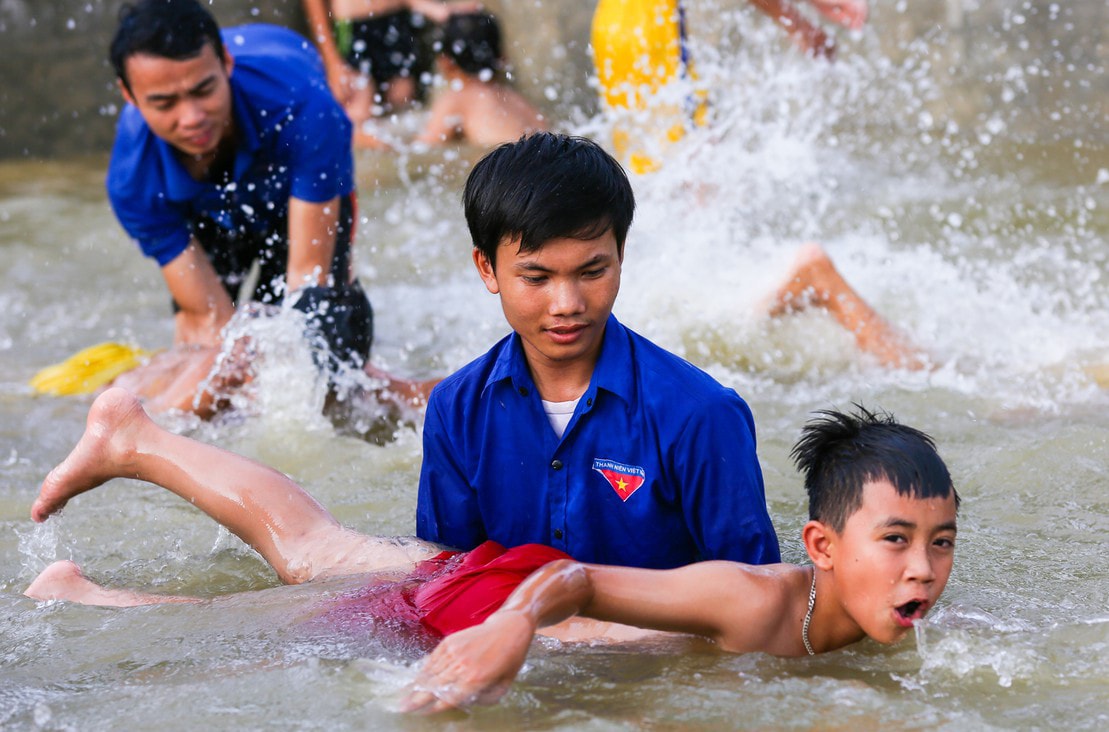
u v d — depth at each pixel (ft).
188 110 19.48
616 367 12.69
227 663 11.39
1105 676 10.88
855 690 10.53
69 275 31.50
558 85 47.09
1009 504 15.61
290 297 20.66
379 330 25.57
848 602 11.46
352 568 13.51
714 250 24.80
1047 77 41.45
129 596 13.23
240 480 14.07
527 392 12.89
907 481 11.19
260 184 21.29
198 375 20.57
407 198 37.37
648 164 26.84
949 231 29.78
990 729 9.87
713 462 12.49
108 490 17.25
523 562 12.23
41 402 21.67
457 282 29.19
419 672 10.28
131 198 21.74
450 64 43.39
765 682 10.80
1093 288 25.09
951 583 13.24
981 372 20.75
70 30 46.80
